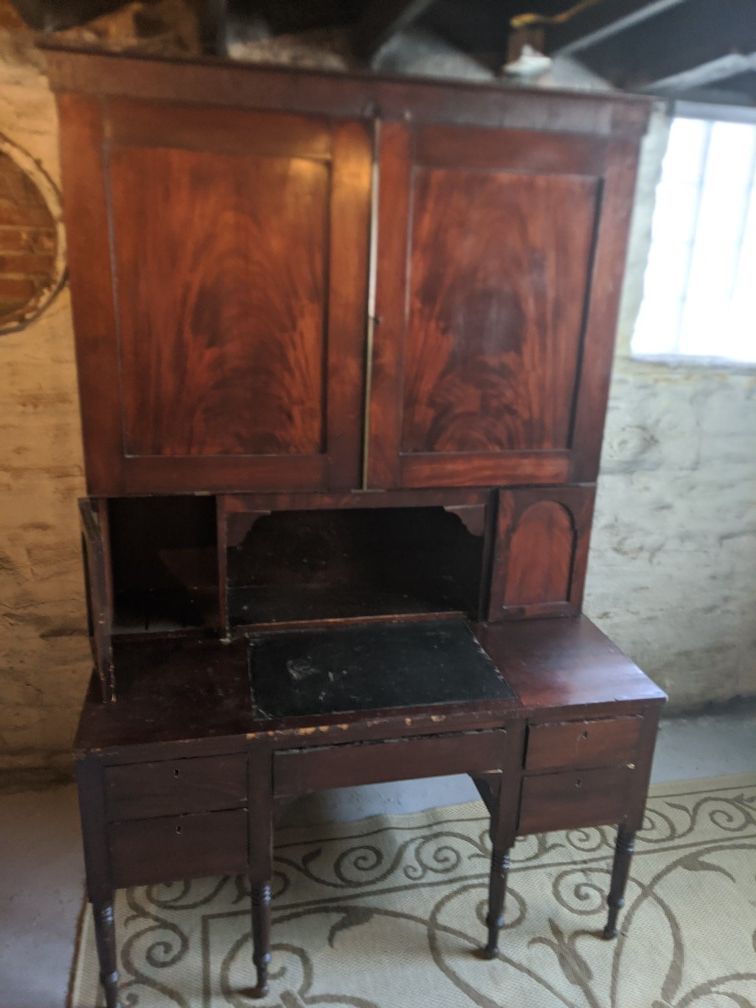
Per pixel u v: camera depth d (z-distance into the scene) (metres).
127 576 1.84
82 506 1.49
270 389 1.49
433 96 1.38
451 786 2.17
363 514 1.95
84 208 1.32
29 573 1.95
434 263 1.48
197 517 1.83
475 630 1.77
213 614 1.76
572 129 1.46
